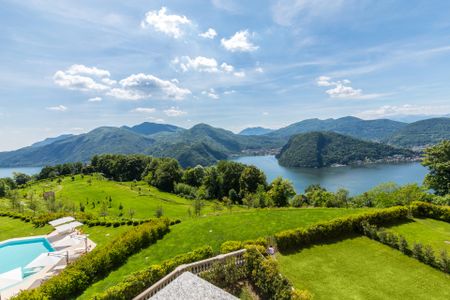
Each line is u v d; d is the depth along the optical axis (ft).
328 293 68.80
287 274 77.15
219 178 358.23
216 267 74.59
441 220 118.21
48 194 280.31
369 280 74.28
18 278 93.66
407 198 175.73
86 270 80.02
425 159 179.52
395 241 91.40
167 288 51.29
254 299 68.08
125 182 472.85
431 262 80.89
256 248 80.23
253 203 235.81
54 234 137.80
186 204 314.76
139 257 93.91
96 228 150.71
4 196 329.52
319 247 92.79
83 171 536.01
